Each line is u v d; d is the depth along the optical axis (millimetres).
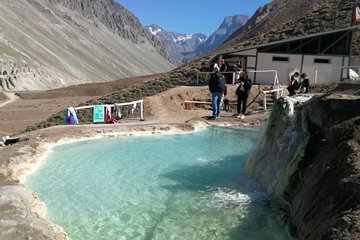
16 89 116375
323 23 63531
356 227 5973
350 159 7703
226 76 32125
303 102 11898
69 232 8578
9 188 9828
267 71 32844
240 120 22750
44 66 158125
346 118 9477
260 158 12234
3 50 139000
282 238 8250
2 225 7551
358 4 38812
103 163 13961
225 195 10922
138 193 11031
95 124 20453
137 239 8281
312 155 9562
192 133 19828
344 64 34094
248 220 9203
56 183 11711
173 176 12672
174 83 46688
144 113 25172
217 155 15508
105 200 10461
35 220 8086
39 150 14797
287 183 9891
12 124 58500
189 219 9281
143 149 16203
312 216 7605
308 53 34188
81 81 175875
